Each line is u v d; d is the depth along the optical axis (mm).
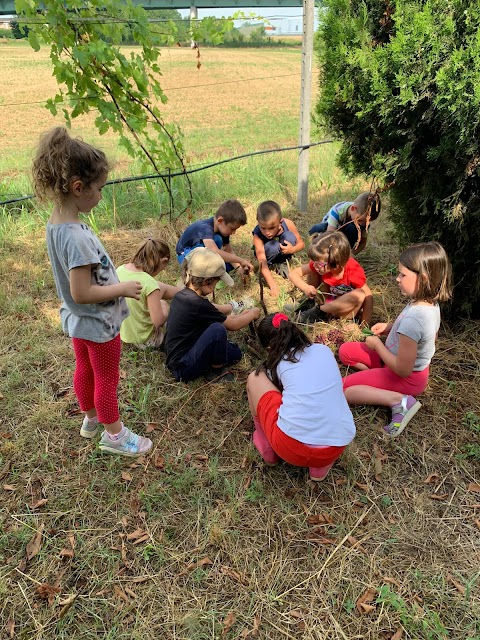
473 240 3484
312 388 2502
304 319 4051
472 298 3697
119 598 2199
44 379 3443
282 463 2834
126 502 2619
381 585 2258
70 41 3980
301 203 6309
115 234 5602
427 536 2475
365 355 3400
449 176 3371
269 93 19594
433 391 3344
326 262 3625
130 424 3098
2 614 2141
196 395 3324
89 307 2404
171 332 3355
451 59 2848
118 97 4445
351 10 3635
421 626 2102
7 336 3840
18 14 3807
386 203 6215
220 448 2947
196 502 2619
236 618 2133
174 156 5320
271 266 4777
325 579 2281
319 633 2078
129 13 4164
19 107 15188
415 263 2771
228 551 2381
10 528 2471
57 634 2076
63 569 2307
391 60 3137
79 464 2812
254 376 2795
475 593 2225
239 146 10648
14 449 2861
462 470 2824
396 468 2828
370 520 2549
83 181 2172
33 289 4500
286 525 2510
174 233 5488
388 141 3596
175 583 2258
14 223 5660
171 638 2062
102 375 2596
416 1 3158
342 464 2826
